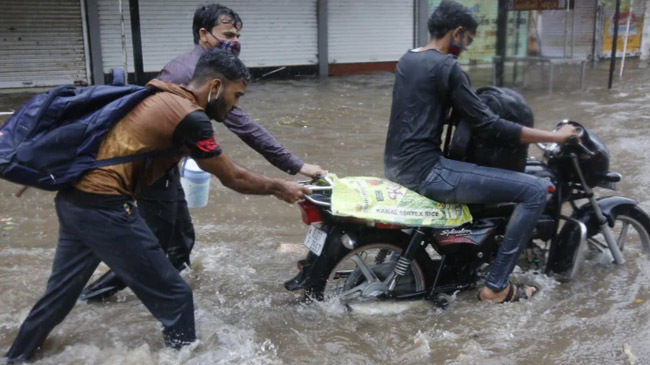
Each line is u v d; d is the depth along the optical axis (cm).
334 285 396
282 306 380
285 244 489
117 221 289
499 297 376
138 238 295
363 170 696
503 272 369
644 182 633
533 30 1293
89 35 1280
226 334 336
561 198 403
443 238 372
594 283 407
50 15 1243
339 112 1028
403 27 1584
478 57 1378
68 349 325
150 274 300
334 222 360
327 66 1521
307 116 993
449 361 320
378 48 1572
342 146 802
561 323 356
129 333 348
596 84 1327
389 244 370
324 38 1501
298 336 343
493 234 380
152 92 296
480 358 321
